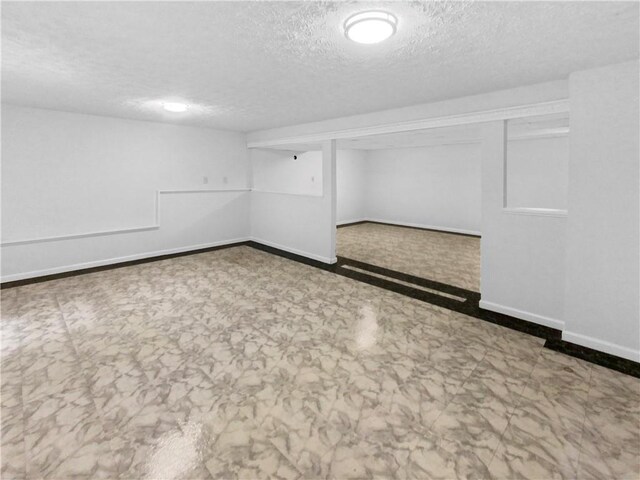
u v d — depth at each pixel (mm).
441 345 2791
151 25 1886
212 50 2252
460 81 2900
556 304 3041
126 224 5359
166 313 3441
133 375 2404
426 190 8414
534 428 1892
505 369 2449
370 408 2061
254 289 4137
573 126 2648
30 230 4520
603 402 2092
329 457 1716
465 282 4387
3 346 2789
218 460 1698
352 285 4277
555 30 1913
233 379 2357
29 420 1958
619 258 2533
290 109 4184
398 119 4039
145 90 3326
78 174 4824
